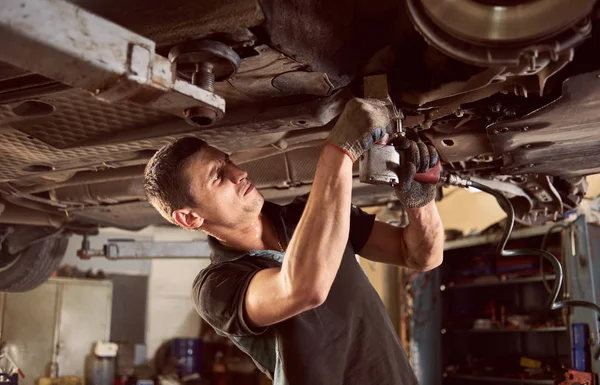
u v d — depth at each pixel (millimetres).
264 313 1271
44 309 5863
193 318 7246
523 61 1035
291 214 1567
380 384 1367
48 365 5793
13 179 1941
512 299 5059
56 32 893
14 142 1561
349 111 1199
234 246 1496
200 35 1102
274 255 1445
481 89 1305
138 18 1131
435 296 5098
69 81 991
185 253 3553
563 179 2094
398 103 1352
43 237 3016
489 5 1000
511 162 1787
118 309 6703
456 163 1964
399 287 5352
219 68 1169
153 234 6781
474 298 5281
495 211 4410
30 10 866
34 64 933
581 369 3686
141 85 997
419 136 1700
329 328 1358
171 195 1421
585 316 3725
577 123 1414
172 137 1475
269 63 1201
